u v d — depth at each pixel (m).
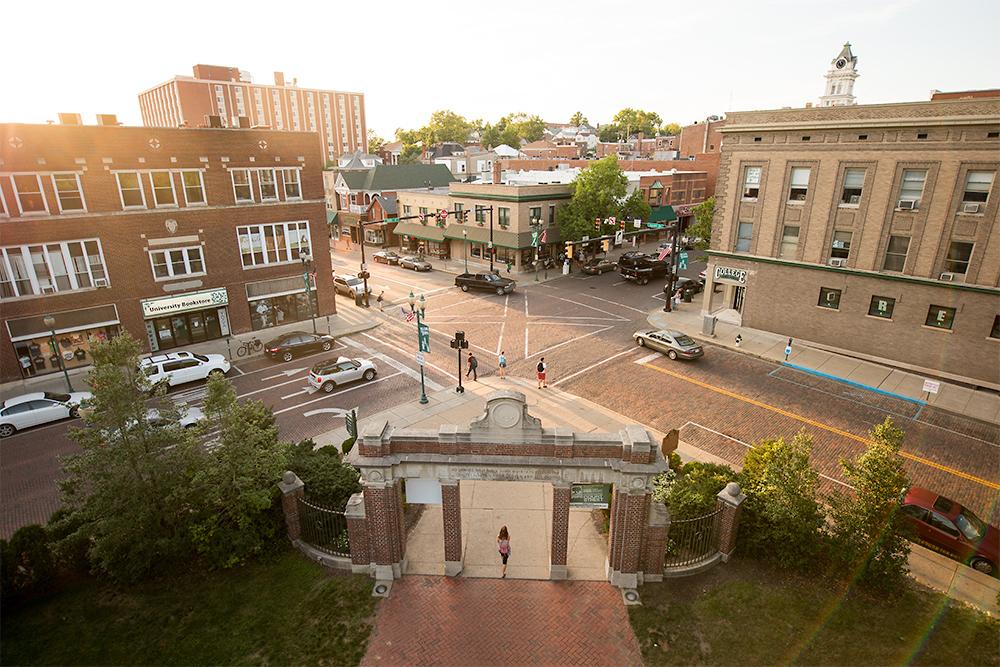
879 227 27.94
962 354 26.42
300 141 32.72
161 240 29.12
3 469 19.84
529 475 13.09
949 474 18.94
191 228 29.95
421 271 52.25
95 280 27.73
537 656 11.68
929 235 26.56
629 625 12.45
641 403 24.56
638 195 52.75
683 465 18.05
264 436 15.34
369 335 34.41
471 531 15.86
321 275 35.75
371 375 27.42
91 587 13.12
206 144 29.48
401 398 25.34
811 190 29.94
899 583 13.07
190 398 25.23
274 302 34.25
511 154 98.50
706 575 13.82
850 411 23.72
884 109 26.72
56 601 12.67
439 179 72.50
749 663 11.23
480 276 43.97
